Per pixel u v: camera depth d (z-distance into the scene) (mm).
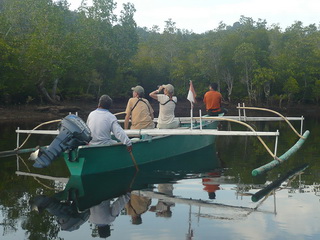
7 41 31891
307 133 9797
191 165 6812
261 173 5695
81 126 5316
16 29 35062
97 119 5961
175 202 4234
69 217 3678
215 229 3303
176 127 7988
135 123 7219
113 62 45406
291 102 52938
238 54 47781
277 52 63469
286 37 64688
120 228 3340
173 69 53656
